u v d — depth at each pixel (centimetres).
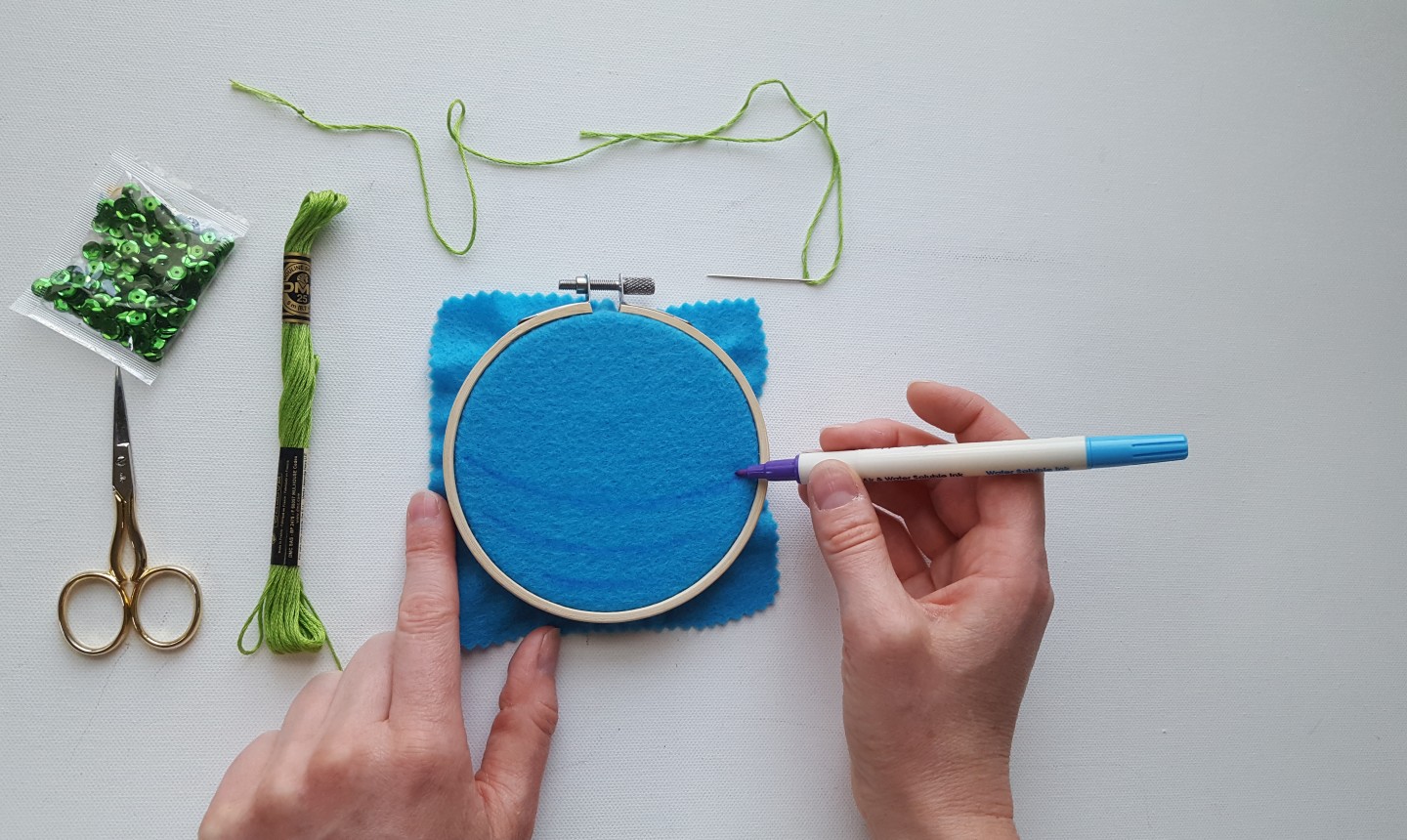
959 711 67
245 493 76
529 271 80
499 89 82
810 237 84
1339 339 90
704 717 77
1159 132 90
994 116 88
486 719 75
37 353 76
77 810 73
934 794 67
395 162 80
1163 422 87
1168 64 90
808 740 78
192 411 76
